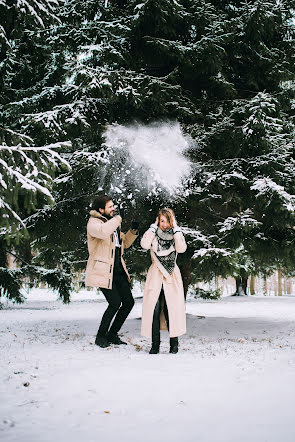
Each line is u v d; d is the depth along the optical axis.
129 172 7.17
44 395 2.74
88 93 7.06
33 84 8.95
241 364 3.76
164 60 8.23
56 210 7.89
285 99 8.23
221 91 8.37
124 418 2.33
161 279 4.62
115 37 7.49
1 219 3.43
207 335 7.09
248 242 8.14
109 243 4.83
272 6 7.87
